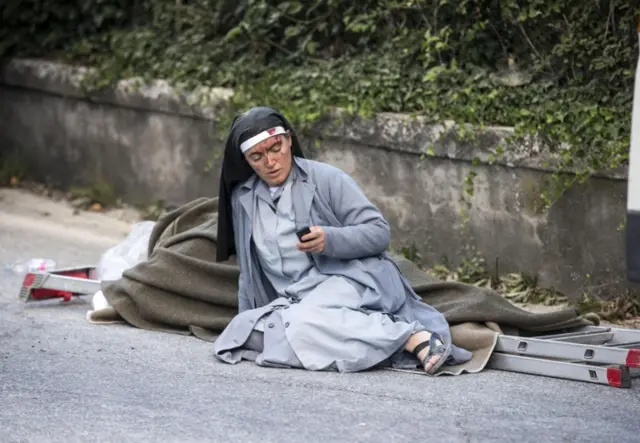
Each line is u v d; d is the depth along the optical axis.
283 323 8.73
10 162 16.70
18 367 8.81
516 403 7.90
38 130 16.44
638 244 7.29
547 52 12.00
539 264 11.48
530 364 8.62
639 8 11.24
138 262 10.83
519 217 11.56
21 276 12.29
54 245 13.79
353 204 8.86
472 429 7.32
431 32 12.87
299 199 8.90
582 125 11.09
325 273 8.88
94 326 10.06
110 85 15.33
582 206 11.10
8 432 7.28
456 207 12.06
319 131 13.05
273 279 9.06
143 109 15.05
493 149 11.64
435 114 12.15
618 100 11.27
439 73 12.38
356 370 8.57
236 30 14.41
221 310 9.77
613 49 11.40
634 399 8.02
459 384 8.34
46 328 10.01
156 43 15.43
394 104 12.66
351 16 13.64
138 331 9.90
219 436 7.17
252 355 8.93
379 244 8.80
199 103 14.31
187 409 7.73
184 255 9.86
